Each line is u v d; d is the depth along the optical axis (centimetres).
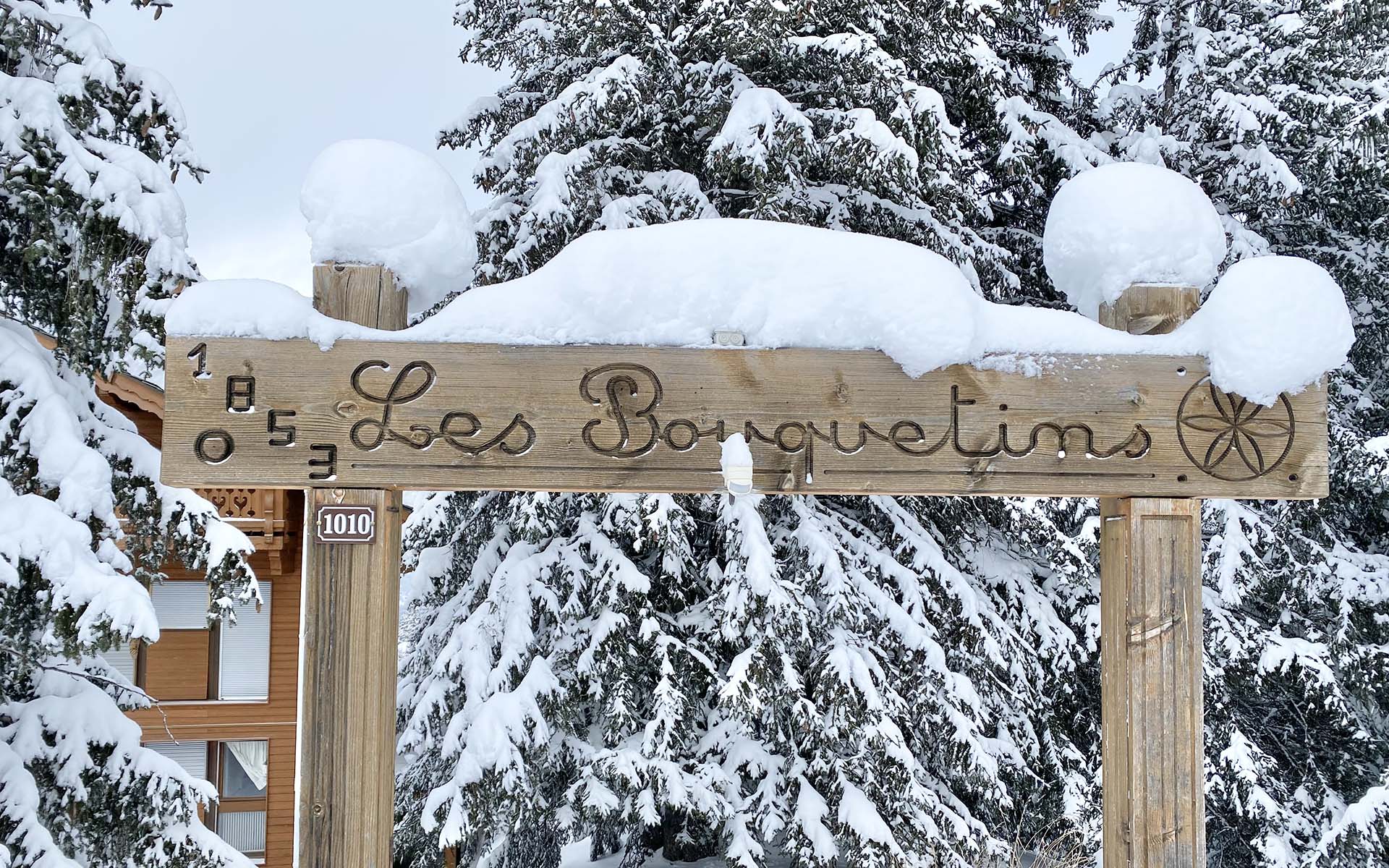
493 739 849
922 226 964
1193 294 327
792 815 896
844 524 1005
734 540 903
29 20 590
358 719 288
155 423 1339
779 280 308
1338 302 316
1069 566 1032
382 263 303
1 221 604
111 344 604
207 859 604
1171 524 316
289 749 1445
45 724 577
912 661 929
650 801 866
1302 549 1086
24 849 523
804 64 967
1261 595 1105
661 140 998
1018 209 1190
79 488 543
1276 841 965
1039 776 1014
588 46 1002
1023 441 310
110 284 578
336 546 294
